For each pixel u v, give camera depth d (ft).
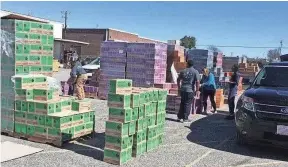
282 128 21.80
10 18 27.94
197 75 34.47
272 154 23.94
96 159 21.01
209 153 23.56
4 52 25.45
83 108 25.81
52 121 23.47
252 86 26.35
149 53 44.24
